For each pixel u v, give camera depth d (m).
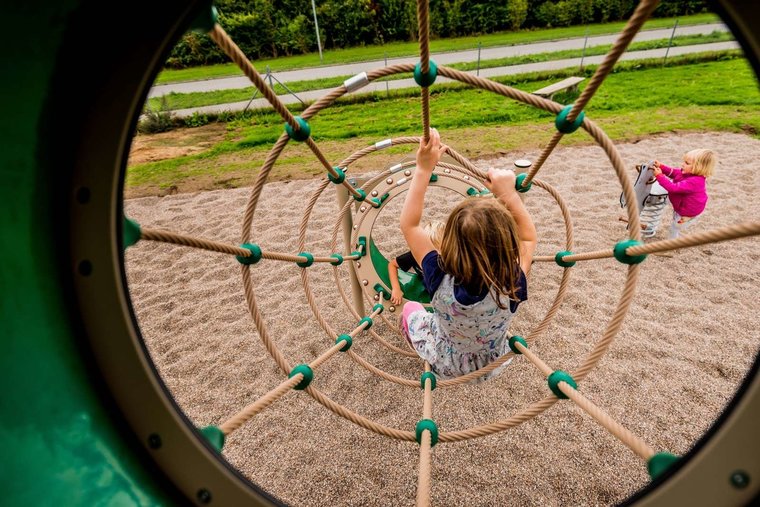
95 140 0.80
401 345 3.41
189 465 1.01
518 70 13.38
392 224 5.27
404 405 2.83
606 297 3.69
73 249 0.85
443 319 1.91
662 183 4.20
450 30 24.39
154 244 5.14
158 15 0.77
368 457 2.52
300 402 2.92
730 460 0.86
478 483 2.31
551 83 11.80
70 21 0.72
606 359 3.04
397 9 23.75
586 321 3.43
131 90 0.79
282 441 2.66
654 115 8.22
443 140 8.07
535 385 2.88
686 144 6.70
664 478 0.94
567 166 6.34
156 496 0.96
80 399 0.88
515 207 1.92
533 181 2.38
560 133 1.43
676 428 2.54
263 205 6.03
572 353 3.12
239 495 1.02
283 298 4.09
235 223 5.60
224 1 22.91
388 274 3.57
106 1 0.74
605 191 5.53
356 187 3.11
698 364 2.96
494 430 1.58
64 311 0.86
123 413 0.96
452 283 1.76
